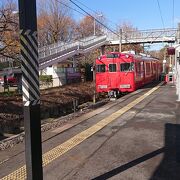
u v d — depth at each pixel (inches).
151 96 903.7
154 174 300.8
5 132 609.3
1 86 1569.9
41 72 1801.2
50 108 853.8
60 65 2135.8
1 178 295.9
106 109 686.5
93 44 1999.3
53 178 293.6
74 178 293.3
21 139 438.6
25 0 233.9
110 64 1082.7
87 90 1300.4
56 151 376.5
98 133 465.1
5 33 762.8
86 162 336.5
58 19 2613.2
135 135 447.8
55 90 1152.2
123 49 2780.5
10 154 370.3
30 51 239.3
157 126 503.8
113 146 394.3
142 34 2305.6
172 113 615.5
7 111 738.8
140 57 1244.5
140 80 1197.7
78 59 2204.7
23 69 239.0
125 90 1075.3
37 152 247.0
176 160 339.6
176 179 289.1
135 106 717.3
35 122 244.5
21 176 300.2
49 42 2613.2
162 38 2276.1
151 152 368.2
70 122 552.7
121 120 559.5
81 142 415.8
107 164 329.1
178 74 831.1
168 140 419.2
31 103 240.8
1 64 1306.6
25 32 235.9
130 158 347.3
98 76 1100.5
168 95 915.4
